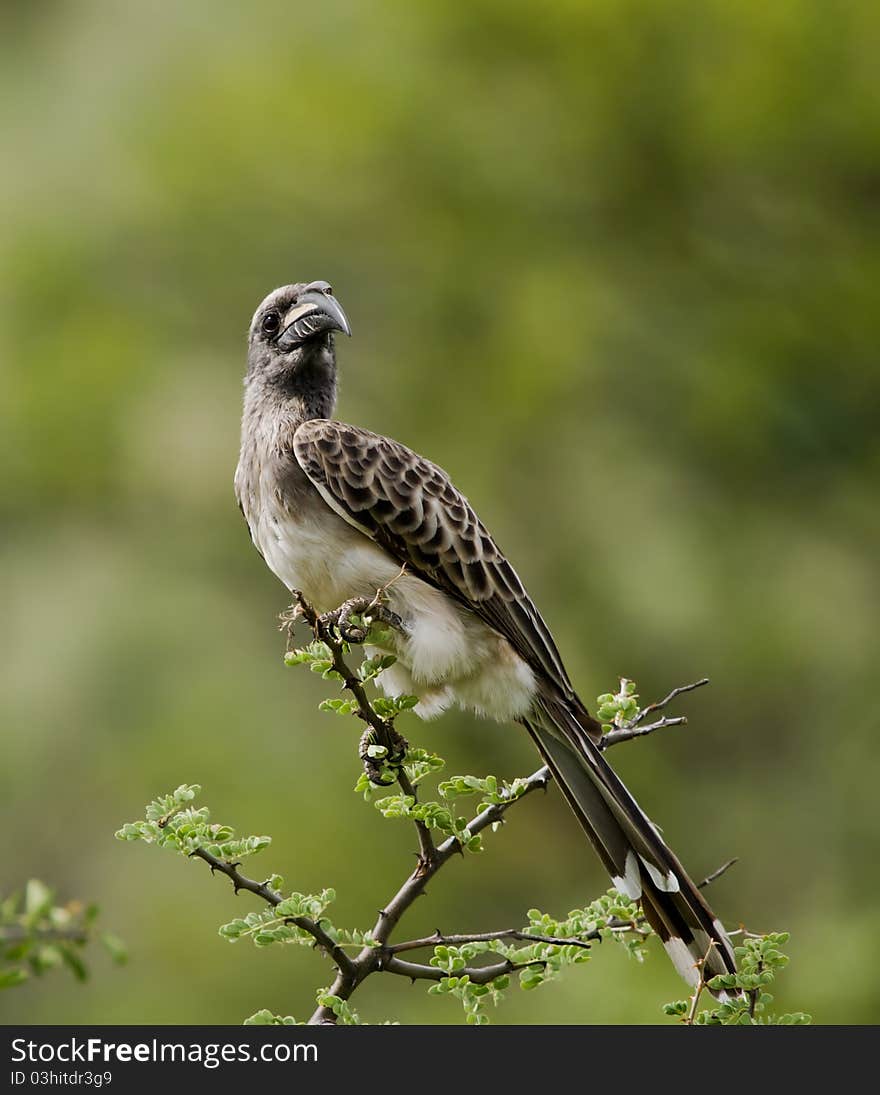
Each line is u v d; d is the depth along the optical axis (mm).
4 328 13891
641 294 14055
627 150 13617
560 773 7297
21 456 13398
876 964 11508
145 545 13086
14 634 12500
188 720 11648
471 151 13422
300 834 11094
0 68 14914
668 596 12688
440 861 5832
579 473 13234
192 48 14023
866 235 14195
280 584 12898
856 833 12555
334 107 13211
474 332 13766
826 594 13328
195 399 13664
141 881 11367
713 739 13031
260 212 13883
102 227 14133
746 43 13062
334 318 8250
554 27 13016
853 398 14234
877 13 12953
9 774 11719
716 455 13836
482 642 7543
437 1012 10688
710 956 6051
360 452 7656
